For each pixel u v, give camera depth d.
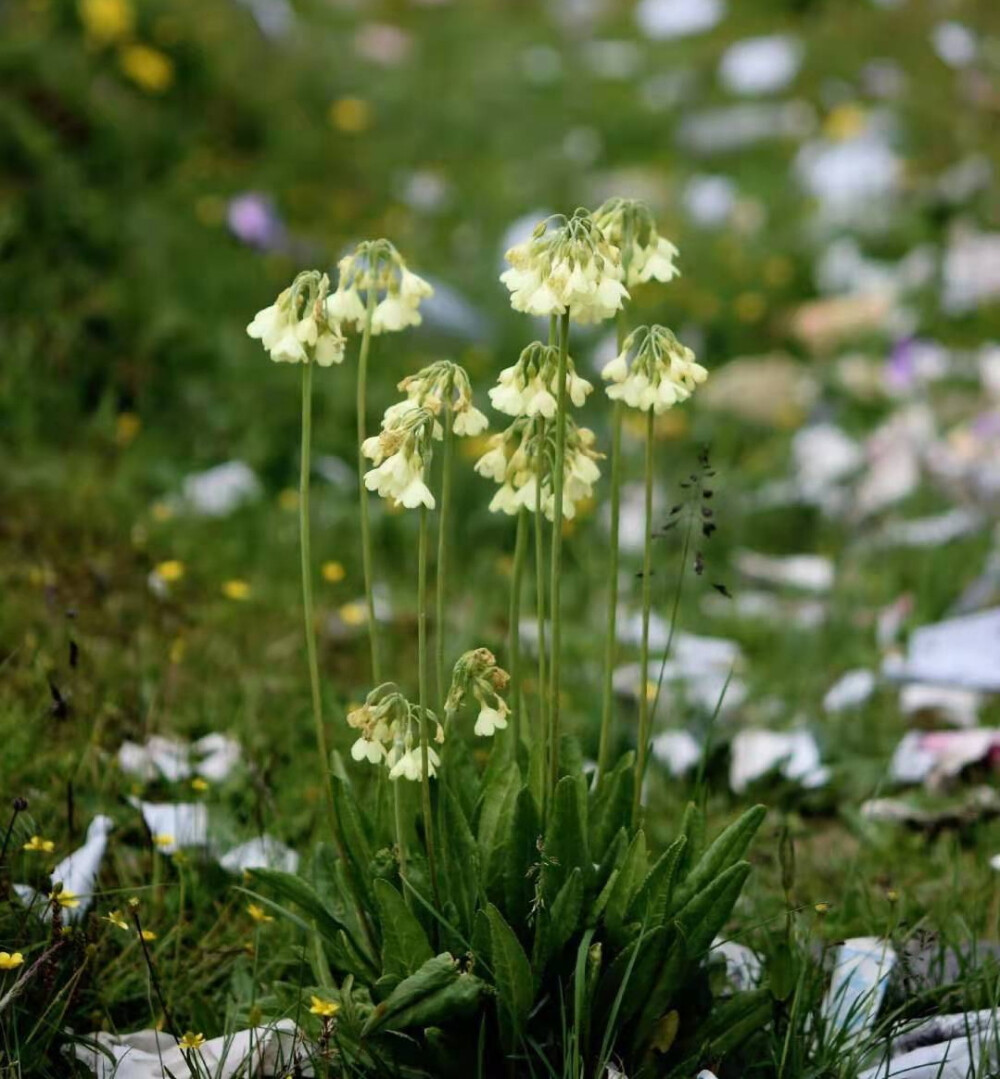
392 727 1.77
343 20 7.48
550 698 1.80
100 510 2.59
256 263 3.77
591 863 1.80
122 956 1.89
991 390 3.81
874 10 6.90
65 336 3.04
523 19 7.96
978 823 2.20
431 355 3.67
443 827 1.80
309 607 1.79
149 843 2.02
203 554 2.59
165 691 2.23
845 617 2.73
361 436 1.79
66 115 3.94
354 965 1.82
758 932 1.99
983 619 2.51
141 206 3.78
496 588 2.77
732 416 3.77
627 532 3.09
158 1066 1.82
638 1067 1.80
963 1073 1.84
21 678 2.19
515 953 1.75
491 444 1.81
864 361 4.02
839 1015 1.90
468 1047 1.79
